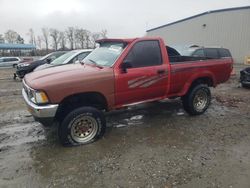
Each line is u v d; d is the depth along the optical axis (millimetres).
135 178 3375
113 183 3268
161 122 5598
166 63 5184
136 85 4762
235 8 26719
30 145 4430
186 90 5629
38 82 3998
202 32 31000
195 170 3566
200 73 5805
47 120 4043
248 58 26062
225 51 11422
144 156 3988
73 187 3193
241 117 6000
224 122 5609
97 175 3453
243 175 3438
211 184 3238
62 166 3689
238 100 7867
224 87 10555
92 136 4484
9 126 5398
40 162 3812
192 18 32281
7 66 26312
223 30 28344
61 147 4312
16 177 3416
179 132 5000
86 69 4473
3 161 3854
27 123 5586
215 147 4312
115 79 4480
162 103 7152
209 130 5109
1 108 6906
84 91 4211
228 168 3621
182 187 3180
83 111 4281
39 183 3281
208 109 6699
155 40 5086
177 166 3676
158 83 5086
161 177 3396
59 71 4449
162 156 3986
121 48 4754
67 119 4195
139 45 4828
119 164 3740
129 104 4871
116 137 4734
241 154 4059
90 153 4090
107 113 6227
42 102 3934
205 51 10812
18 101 7812
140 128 5223
